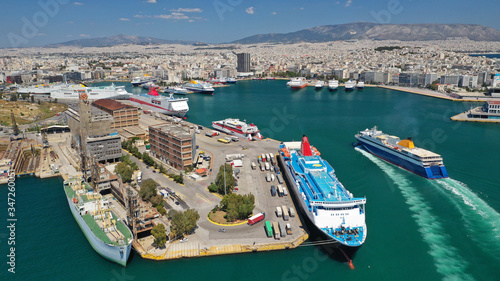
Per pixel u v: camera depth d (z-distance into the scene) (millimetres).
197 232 188875
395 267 167750
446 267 167250
